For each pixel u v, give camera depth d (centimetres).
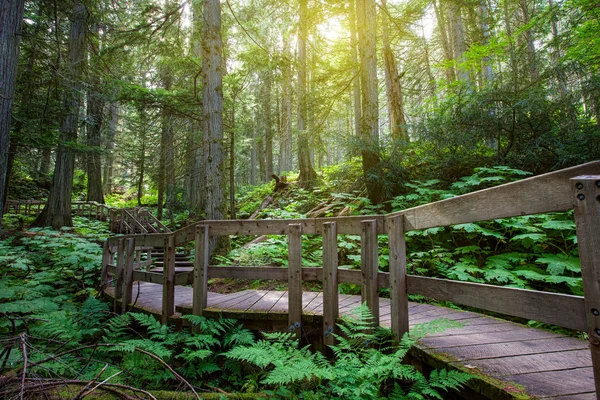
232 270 372
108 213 1561
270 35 1205
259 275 361
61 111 983
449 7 1062
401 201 643
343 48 1481
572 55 636
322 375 211
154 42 994
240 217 1312
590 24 624
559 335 276
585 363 213
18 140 953
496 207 187
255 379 313
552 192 154
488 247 494
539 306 163
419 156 723
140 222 1395
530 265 439
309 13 1108
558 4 632
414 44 1549
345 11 1069
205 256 379
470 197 205
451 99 686
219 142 827
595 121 514
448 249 523
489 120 573
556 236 471
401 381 244
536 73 619
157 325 355
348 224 316
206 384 316
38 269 734
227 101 1232
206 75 841
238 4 1335
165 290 407
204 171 825
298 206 1059
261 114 2138
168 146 1523
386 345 281
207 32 846
